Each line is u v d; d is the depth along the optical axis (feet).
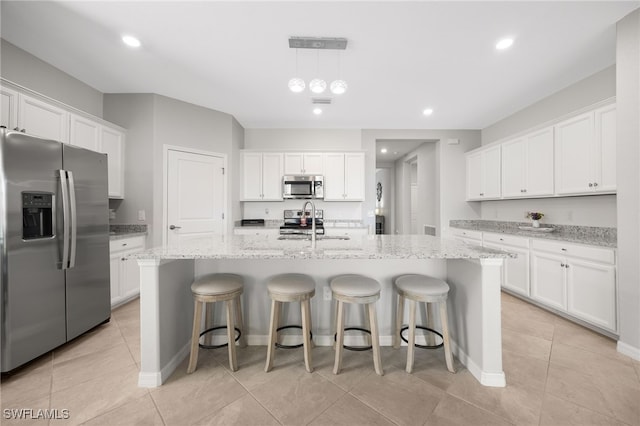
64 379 5.37
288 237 7.98
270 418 4.37
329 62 8.19
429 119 13.29
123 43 7.36
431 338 6.73
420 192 17.49
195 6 5.98
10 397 4.85
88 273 7.25
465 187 14.73
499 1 5.79
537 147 9.90
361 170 14.07
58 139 7.83
